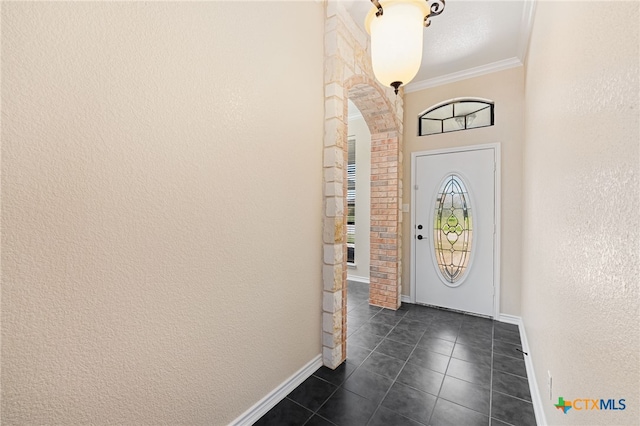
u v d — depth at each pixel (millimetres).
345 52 2168
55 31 842
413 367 2100
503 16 2270
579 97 982
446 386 1878
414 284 3484
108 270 971
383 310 3285
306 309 1942
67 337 884
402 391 1827
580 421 927
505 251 2949
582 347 921
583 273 924
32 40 800
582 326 922
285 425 1544
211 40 1299
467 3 2137
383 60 1364
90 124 917
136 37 1031
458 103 3277
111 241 976
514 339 2543
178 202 1176
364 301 3617
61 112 855
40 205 822
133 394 1049
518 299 2885
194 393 1259
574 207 1028
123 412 1021
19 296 792
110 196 970
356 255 4672
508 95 2926
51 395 856
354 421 1576
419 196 3432
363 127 4566
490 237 3027
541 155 1696
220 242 1353
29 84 795
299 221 1852
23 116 786
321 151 2041
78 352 909
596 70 830
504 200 2951
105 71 950
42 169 823
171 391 1171
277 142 1667
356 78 2334
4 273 768
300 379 1889
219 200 1342
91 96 918
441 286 3320
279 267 1706
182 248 1195
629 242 627
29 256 806
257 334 1571
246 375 1513
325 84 2062
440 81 3262
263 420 1575
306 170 1900
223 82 1354
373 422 1569
